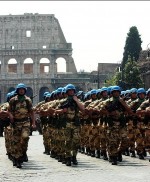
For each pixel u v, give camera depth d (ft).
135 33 478.18
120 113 79.61
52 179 63.16
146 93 89.15
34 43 595.47
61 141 82.28
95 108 84.48
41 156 97.86
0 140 168.66
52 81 580.71
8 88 581.53
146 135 84.07
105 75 595.47
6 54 586.86
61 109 78.59
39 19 600.80
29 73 583.58
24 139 76.02
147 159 86.63
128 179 61.87
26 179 63.57
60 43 594.65
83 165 78.38
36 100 577.43
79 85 586.86
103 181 60.64
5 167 77.66
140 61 387.14
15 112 75.97
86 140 96.02
